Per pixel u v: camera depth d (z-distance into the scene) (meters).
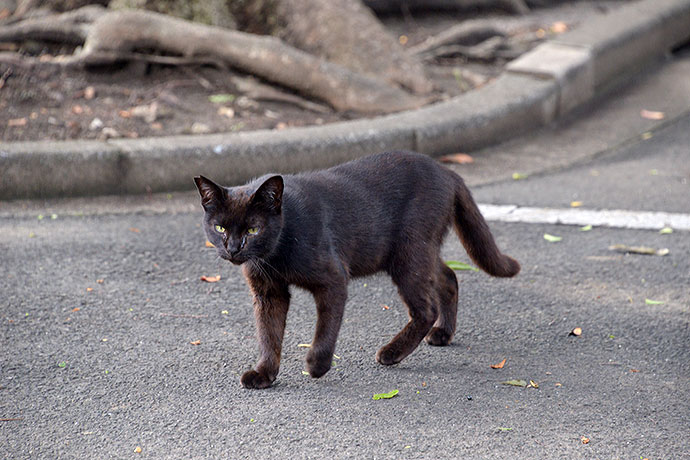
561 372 5.38
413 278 5.58
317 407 4.93
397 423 4.73
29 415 4.79
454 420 4.77
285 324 5.52
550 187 9.02
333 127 9.30
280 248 5.07
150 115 9.66
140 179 8.54
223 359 5.54
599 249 7.48
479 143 10.06
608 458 4.38
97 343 5.70
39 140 8.85
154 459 4.38
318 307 5.27
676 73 13.16
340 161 9.05
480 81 11.54
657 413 4.84
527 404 4.95
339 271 5.23
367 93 10.38
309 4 11.36
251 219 4.93
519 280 6.88
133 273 6.84
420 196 5.64
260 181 5.32
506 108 10.26
